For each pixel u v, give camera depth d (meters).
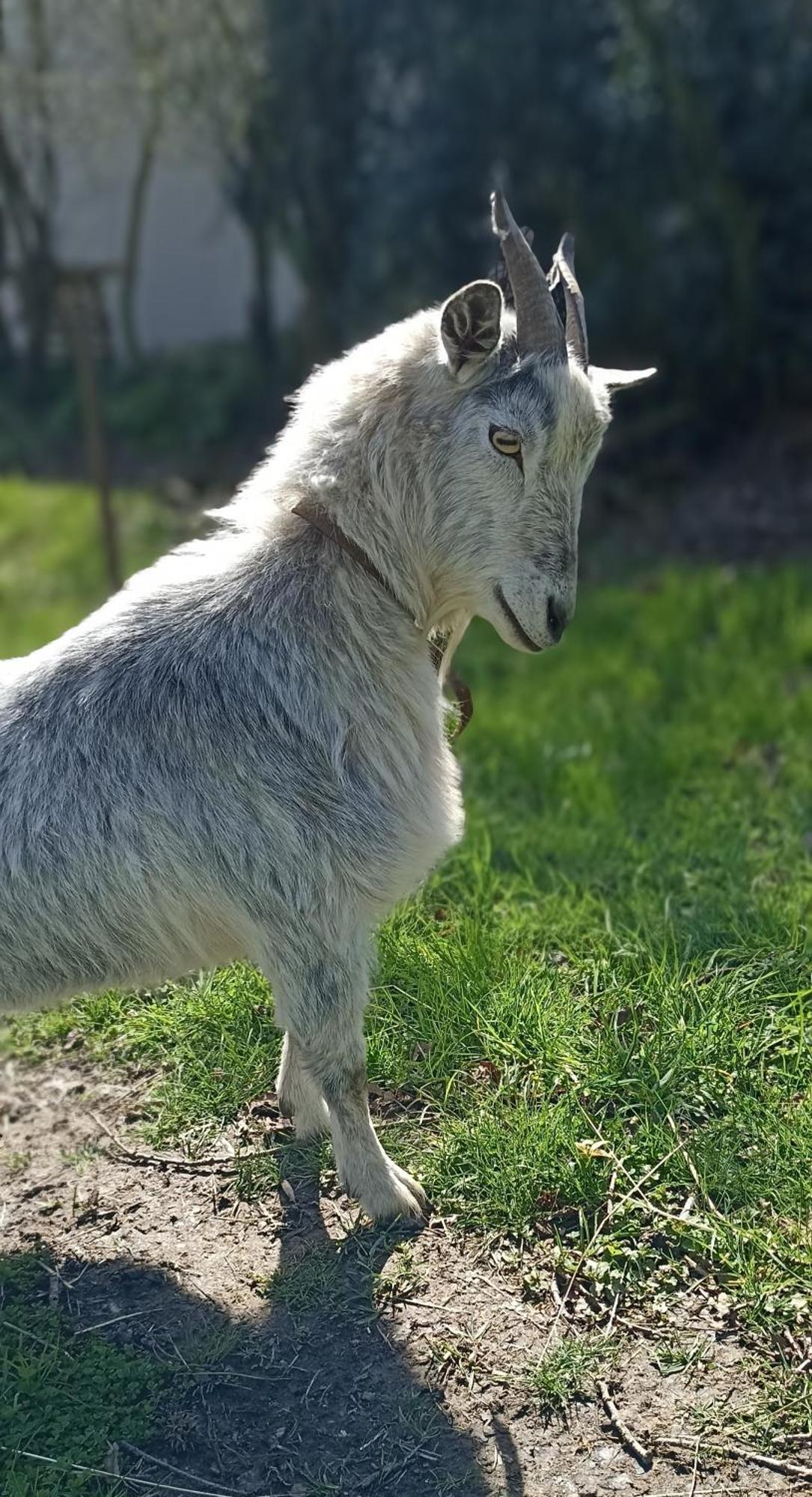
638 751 5.58
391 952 3.93
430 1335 2.85
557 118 10.92
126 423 14.66
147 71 12.39
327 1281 2.98
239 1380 2.77
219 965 3.10
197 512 11.42
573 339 2.81
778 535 9.54
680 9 10.52
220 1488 2.55
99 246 17.67
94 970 2.95
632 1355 2.78
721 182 10.50
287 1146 3.42
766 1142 3.22
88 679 2.92
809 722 5.72
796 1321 2.81
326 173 12.82
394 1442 2.63
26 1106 3.67
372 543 2.91
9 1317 2.94
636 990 3.75
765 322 10.94
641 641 7.36
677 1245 3.01
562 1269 2.97
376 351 2.93
